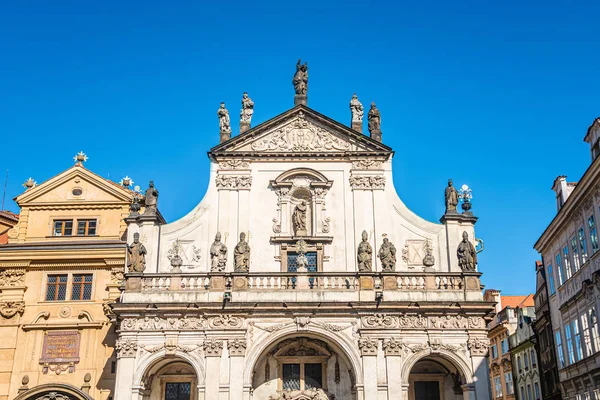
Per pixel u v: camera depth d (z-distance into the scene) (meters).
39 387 36.47
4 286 40.31
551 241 45.50
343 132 41.41
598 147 36.94
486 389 35.00
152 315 35.91
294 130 41.62
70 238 42.06
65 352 39.16
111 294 40.03
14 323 39.59
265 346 35.47
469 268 37.41
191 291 36.25
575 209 38.91
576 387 41.31
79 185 43.31
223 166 40.84
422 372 38.41
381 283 36.62
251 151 40.94
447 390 38.06
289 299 35.88
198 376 34.91
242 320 35.88
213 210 40.00
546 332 50.22
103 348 39.09
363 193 40.31
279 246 39.28
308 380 37.47
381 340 35.59
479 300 36.22
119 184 44.19
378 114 42.34
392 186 40.56
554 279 45.47
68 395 36.75
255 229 39.62
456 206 40.31
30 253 40.69
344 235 39.50
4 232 46.81
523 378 58.78
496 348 69.00
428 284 36.78
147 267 38.47
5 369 38.72
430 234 39.62
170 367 37.72
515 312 64.12
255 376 37.22
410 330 35.88
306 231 39.62
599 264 34.91
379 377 34.88
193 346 35.50
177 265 38.53
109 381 38.44
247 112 42.59
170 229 39.66
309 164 40.94
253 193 40.41
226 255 38.34
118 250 40.75
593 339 36.53
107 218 42.66
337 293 36.12
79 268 40.88
